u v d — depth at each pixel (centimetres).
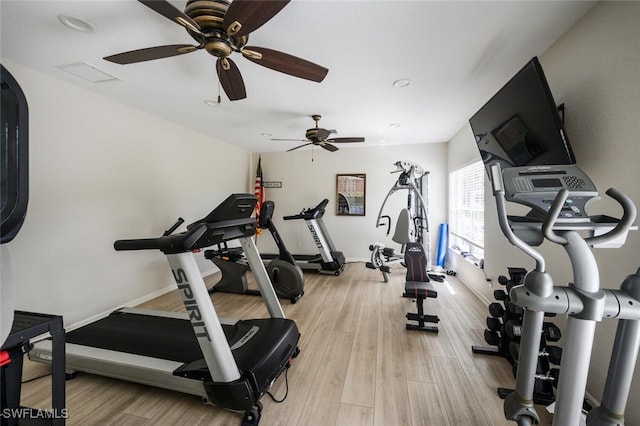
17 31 170
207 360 147
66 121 246
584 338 90
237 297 342
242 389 144
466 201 394
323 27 165
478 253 354
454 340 230
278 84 246
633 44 126
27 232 223
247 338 185
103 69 221
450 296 337
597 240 91
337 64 210
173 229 234
